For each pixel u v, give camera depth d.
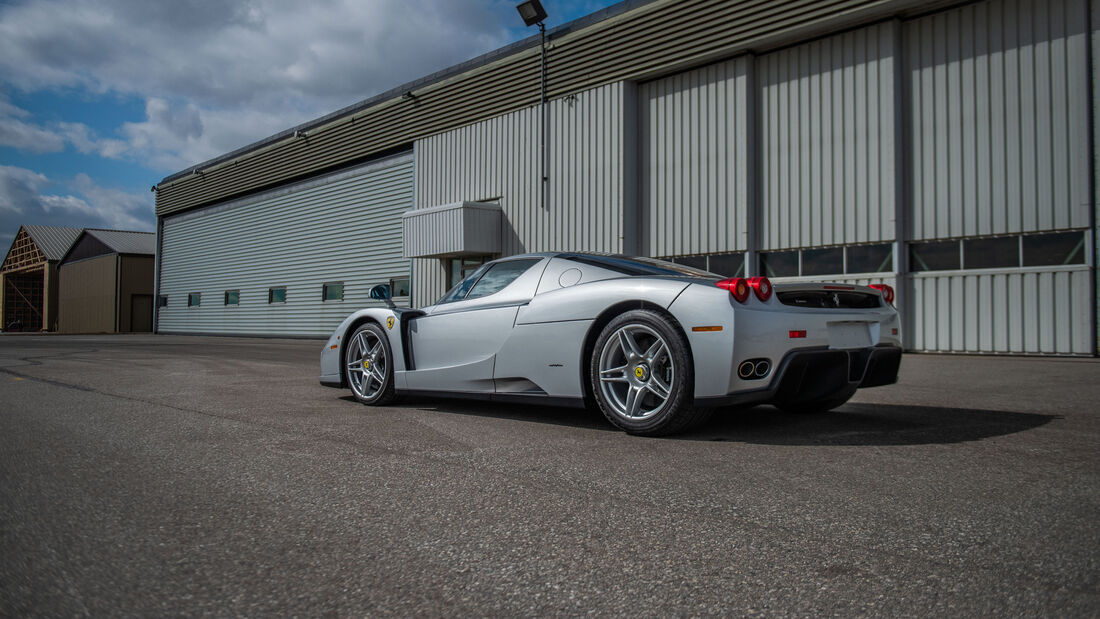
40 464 2.47
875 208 9.41
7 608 1.28
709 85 11.09
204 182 24.12
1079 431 3.04
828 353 2.94
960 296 8.84
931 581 1.38
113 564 1.51
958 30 8.91
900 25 9.34
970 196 8.78
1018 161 8.45
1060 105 8.17
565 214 12.86
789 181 10.30
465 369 3.70
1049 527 1.69
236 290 22.64
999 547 1.56
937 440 2.84
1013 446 2.70
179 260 25.88
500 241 14.15
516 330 3.48
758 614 1.24
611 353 3.12
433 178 15.72
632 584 1.39
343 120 18.27
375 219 17.44
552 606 1.29
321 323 19.09
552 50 13.13
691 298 2.87
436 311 3.95
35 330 44.69
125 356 9.70
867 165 9.50
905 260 9.27
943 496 1.97
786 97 10.36
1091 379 5.40
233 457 2.59
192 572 1.47
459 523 1.78
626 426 3.02
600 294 3.19
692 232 11.27
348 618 1.25
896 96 9.27
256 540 1.67
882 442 2.80
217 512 1.89
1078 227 8.01
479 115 14.64
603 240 12.21
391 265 16.92
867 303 3.31
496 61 14.27
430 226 14.62
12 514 1.88
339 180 18.62
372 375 4.18
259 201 21.73
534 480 2.22
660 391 2.94
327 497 2.04
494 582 1.40
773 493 2.02
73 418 3.58
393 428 3.26
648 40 11.61
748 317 2.77
